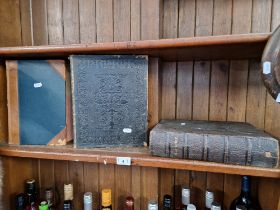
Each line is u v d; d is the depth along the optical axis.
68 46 0.64
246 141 0.57
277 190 0.68
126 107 0.70
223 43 0.55
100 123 0.70
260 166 0.56
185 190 0.80
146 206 0.91
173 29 0.85
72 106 0.71
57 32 0.94
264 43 0.54
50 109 0.73
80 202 0.98
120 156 0.64
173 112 0.88
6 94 0.77
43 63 0.71
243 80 0.82
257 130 0.66
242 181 0.76
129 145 0.71
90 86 0.69
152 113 0.78
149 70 0.76
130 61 0.69
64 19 0.93
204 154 0.59
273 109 0.80
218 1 0.82
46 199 0.89
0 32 0.86
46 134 0.74
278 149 0.55
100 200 0.96
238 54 0.71
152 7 0.81
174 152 0.61
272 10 0.78
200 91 0.86
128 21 0.87
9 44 0.90
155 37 0.82
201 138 0.59
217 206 0.73
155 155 0.63
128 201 0.85
